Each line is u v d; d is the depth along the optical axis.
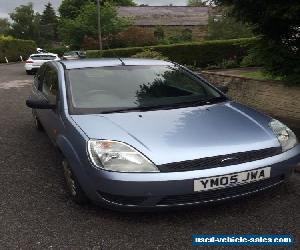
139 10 48.94
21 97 11.18
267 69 6.64
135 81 4.39
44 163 5.03
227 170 3.12
